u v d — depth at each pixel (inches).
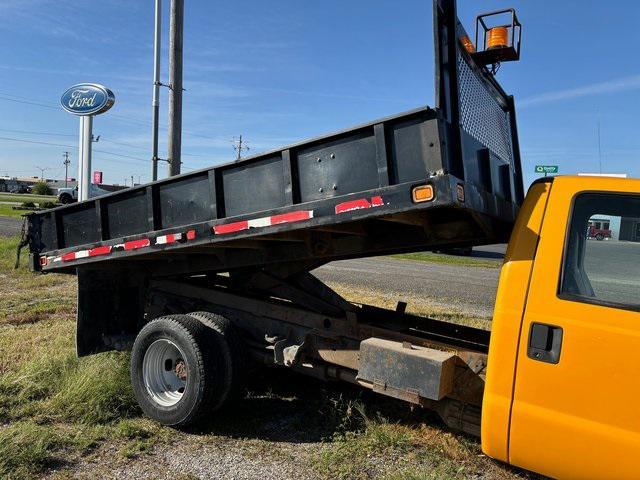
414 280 538.3
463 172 118.6
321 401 180.7
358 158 124.3
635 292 103.8
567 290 109.4
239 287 195.2
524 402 109.3
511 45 149.7
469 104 138.6
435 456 142.6
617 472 99.5
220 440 154.4
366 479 132.4
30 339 244.2
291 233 152.2
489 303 407.5
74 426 159.5
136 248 174.9
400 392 133.6
